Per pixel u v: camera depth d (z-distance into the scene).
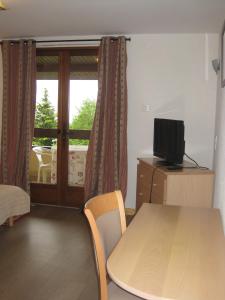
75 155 4.50
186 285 1.09
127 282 1.09
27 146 4.39
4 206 3.35
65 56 4.39
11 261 2.86
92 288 2.46
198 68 4.00
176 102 4.09
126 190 4.18
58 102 4.46
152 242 1.45
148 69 4.12
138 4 3.06
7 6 3.18
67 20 3.61
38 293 2.38
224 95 2.51
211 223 1.73
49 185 4.60
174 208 2.01
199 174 2.95
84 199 4.30
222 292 1.05
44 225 3.79
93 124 4.18
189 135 4.07
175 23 3.59
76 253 3.06
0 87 4.52
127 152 4.23
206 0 2.90
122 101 4.07
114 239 1.70
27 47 4.33
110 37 4.07
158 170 3.12
